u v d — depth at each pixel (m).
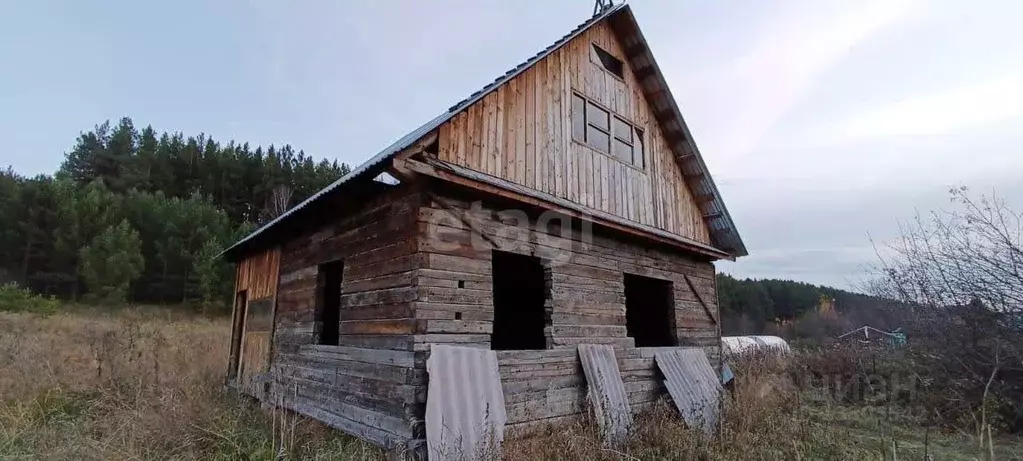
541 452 5.77
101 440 5.98
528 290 11.11
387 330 5.91
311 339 7.67
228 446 6.04
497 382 5.89
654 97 10.00
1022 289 9.12
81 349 13.29
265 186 45.88
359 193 6.45
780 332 37.69
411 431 5.23
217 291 31.20
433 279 5.70
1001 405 9.06
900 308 12.14
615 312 8.03
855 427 9.23
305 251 8.45
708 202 10.62
